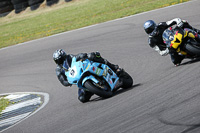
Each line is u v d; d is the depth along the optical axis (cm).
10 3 14475
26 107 3195
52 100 3234
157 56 3631
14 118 2894
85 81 2481
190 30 2694
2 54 6700
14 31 9769
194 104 1756
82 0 11938
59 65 2573
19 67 5381
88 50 5025
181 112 1706
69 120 2281
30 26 9856
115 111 2112
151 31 2862
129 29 5403
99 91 2466
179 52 2748
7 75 5122
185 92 2023
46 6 12900
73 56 2558
